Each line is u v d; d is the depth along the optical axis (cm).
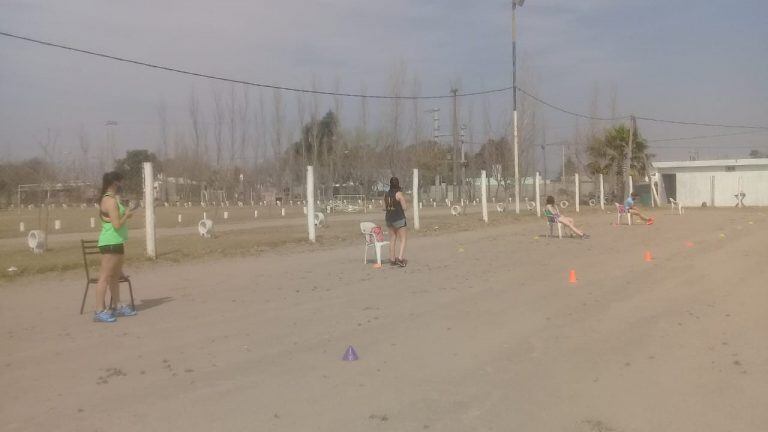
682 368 619
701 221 2933
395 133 4741
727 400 532
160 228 3131
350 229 2712
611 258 1492
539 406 519
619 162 5200
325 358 664
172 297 1052
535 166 4731
